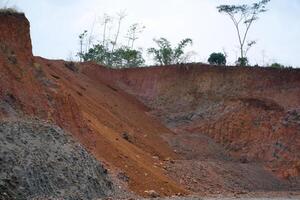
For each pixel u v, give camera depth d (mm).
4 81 27000
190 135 50188
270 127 49312
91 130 31312
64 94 31219
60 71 47312
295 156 45656
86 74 57219
